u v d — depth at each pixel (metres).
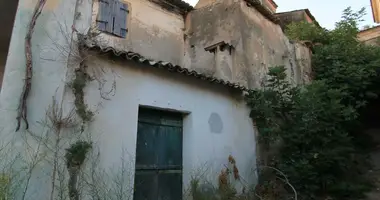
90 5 4.16
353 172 6.60
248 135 6.15
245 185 5.64
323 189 5.63
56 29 3.69
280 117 6.27
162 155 4.69
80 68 3.60
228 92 5.98
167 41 8.65
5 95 3.36
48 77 3.48
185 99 4.97
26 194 3.04
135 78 4.25
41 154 3.19
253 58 7.25
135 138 4.05
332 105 5.81
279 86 6.68
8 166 3.10
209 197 4.74
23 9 3.70
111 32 7.39
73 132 3.39
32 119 3.32
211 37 8.04
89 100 3.63
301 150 5.76
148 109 4.59
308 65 9.03
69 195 3.19
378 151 8.34
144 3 8.46
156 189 4.47
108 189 3.55
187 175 4.82
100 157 3.58
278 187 5.61
